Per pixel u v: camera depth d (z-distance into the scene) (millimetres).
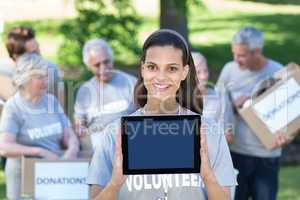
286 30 18953
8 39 7059
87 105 6438
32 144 6402
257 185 7113
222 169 3768
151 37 3742
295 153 10914
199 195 3686
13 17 18172
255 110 6660
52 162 6090
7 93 6738
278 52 17141
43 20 17984
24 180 6109
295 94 6625
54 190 6105
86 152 6359
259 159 7035
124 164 3555
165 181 3676
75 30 12391
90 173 3791
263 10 21000
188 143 3564
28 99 6355
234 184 3789
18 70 6332
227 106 6734
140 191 3680
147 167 3557
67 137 6422
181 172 3576
